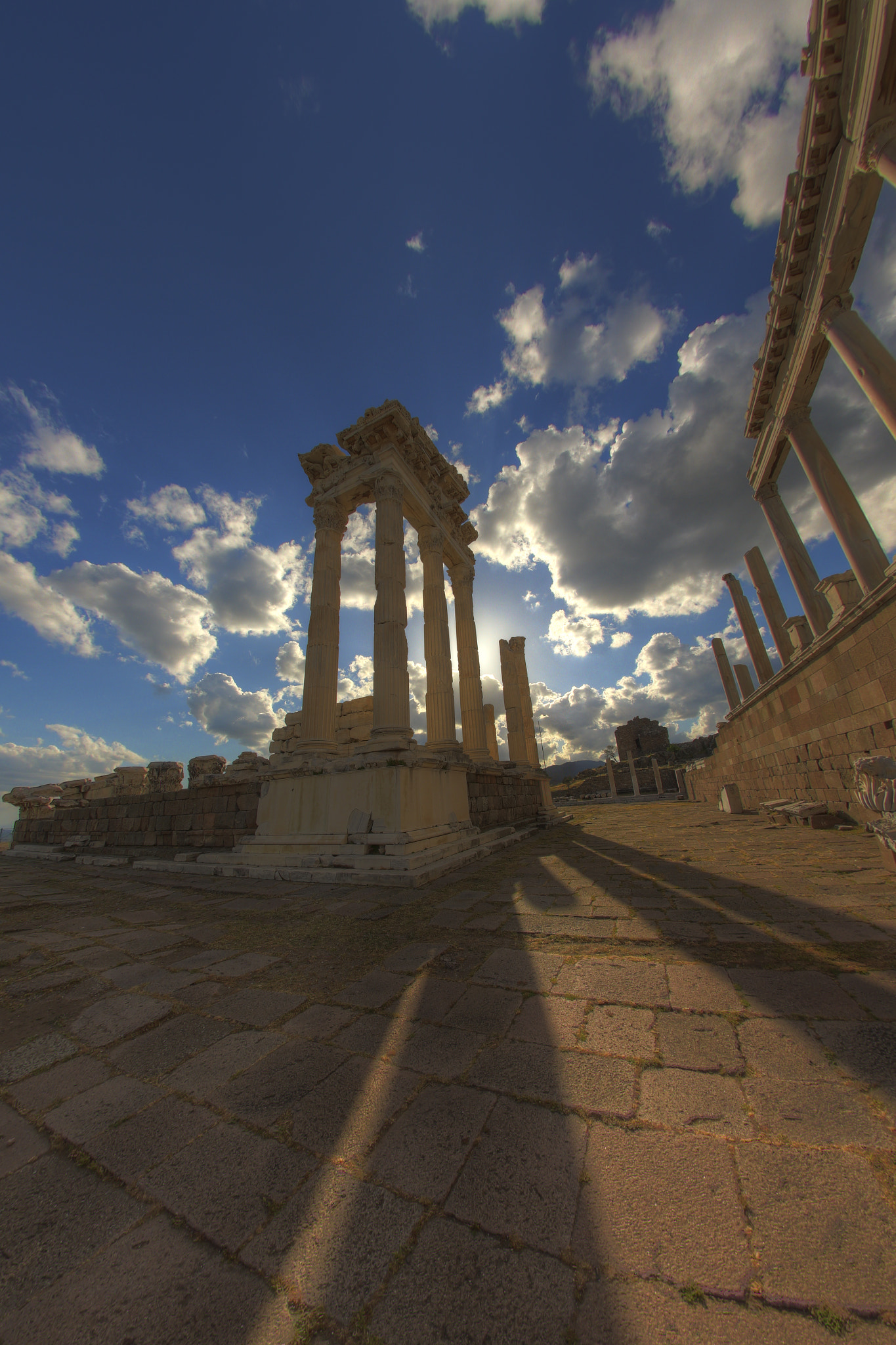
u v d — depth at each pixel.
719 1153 1.75
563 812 22.61
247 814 11.09
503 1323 1.26
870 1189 1.55
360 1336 1.25
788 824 11.52
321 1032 2.85
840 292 9.15
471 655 14.82
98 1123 2.18
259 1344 1.25
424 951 4.05
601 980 3.21
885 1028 2.40
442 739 11.73
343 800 9.05
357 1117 2.09
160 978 3.88
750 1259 1.37
